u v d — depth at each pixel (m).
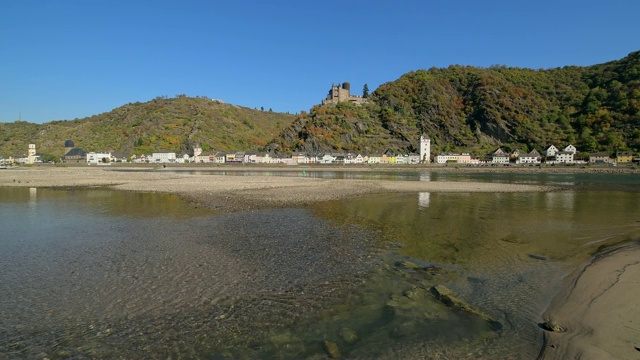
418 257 14.02
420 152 146.38
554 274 12.01
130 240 16.28
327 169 112.19
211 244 15.61
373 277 11.71
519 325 8.39
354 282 11.26
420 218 22.77
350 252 14.59
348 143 151.25
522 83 191.00
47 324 8.52
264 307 9.43
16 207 26.81
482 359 7.04
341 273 12.07
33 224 20.06
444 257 14.06
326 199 31.88
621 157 119.31
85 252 14.33
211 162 147.62
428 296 10.17
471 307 9.37
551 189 45.97
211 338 7.91
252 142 185.75
